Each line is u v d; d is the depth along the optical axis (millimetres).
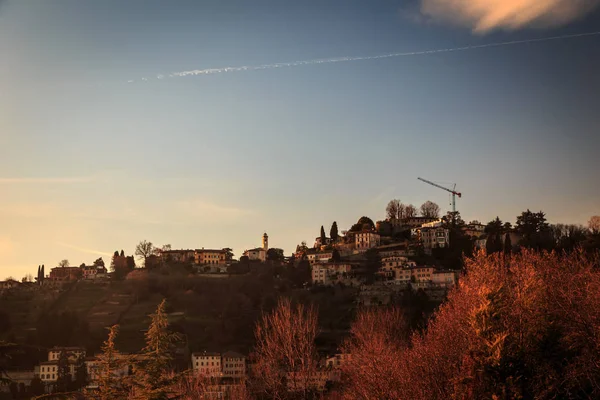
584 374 66250
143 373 65562
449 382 67500
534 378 64875
